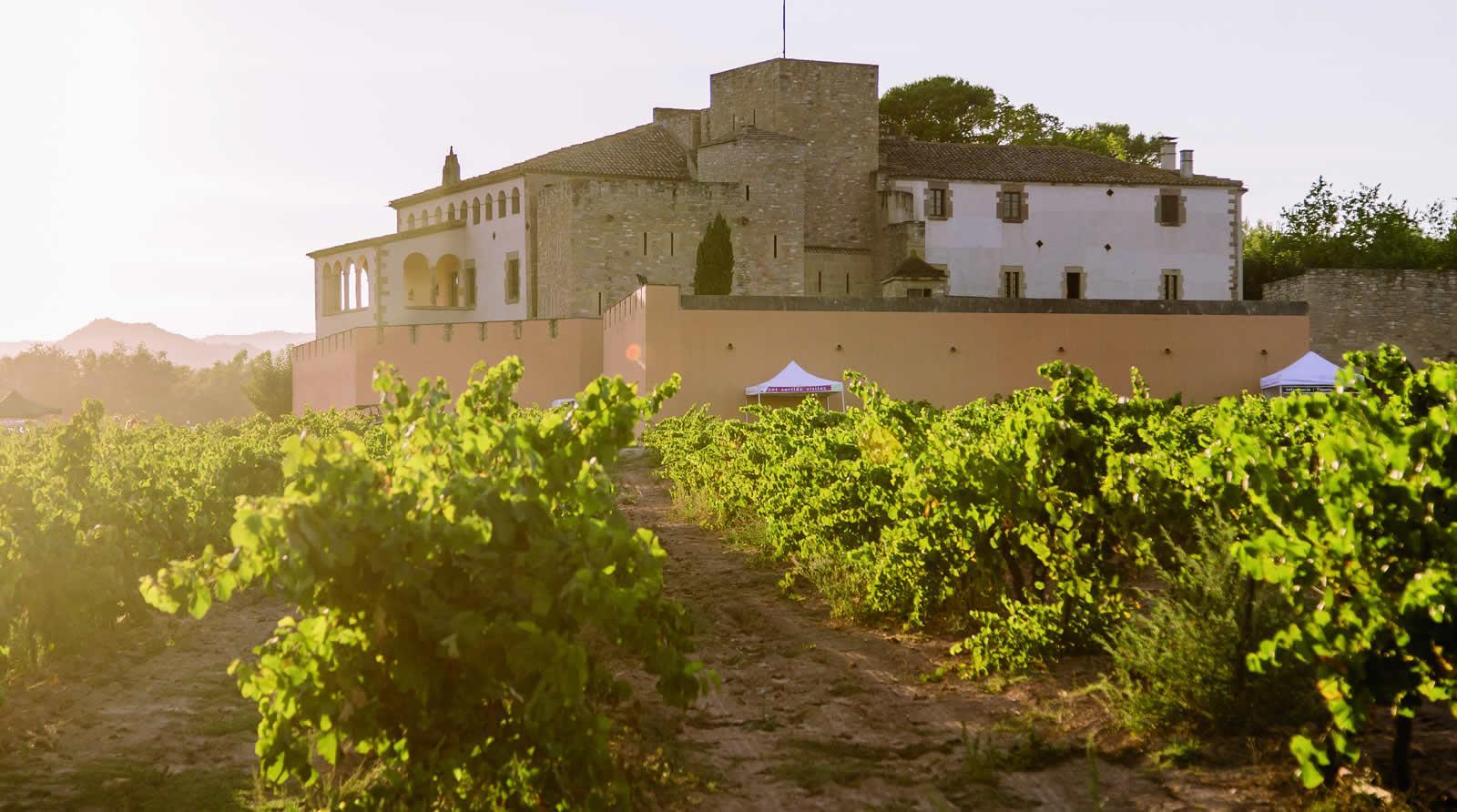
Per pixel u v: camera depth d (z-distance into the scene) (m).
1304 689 6.87
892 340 51.50
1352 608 5.62
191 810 6.38
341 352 65.69
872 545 11.41
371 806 5.62
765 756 7.16
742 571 14.94
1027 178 74.38
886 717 7.84
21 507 10.33
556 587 5.41
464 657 5.47
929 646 9.86
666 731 7.63
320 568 5.11
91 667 9.95
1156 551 9.62
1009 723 7.49
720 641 10.68
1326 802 5.75
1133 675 7.66
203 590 5.07
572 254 65.31
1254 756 6.43
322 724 5.55
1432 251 80.38
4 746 7.61
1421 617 5.40
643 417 6.29
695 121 75.62
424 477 5.48
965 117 99.06
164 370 198.62
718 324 50.00
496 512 5.38
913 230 72.06
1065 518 8.83
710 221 68.38
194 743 7.73
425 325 62.34
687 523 21.41
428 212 79.56
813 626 11.02
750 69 75.25
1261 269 80.44
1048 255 74.50
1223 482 6.53
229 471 18.72
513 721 5.68
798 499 14.20
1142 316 53.22
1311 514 5.89
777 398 50.44
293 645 5.55
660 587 6.03
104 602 10.68
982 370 52.19
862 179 75.38
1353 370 6.88
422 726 5.65
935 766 6.80
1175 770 6.42
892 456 12.24
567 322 61.72
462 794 5.87
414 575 5.22
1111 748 6.83
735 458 19.66
